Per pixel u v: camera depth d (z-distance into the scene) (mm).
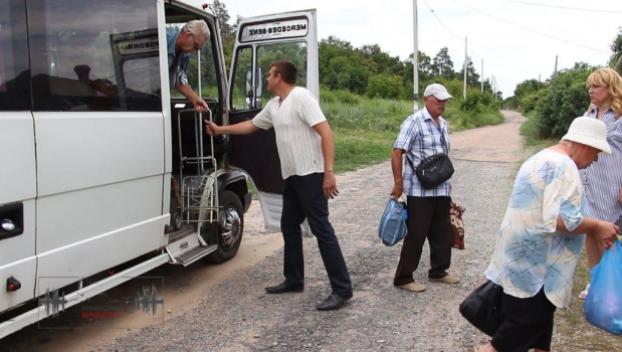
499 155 18234
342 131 24750
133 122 4258
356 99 37594
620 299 3273
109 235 4059
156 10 4605
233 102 6207
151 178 4531
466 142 24703
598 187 4434
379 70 78250
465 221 8266
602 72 4395
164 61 4684
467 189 11109
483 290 3551
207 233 5797
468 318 3594
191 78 6020
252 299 5176
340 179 12945
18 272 3328
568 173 3094
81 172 3752
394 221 5152
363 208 9422
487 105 55000
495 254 3438
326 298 5141
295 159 4758
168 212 4805
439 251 5484
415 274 5852
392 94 51938
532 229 3164
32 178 3373
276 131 4844
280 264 6258
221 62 5973
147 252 4574
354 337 4359
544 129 24094
